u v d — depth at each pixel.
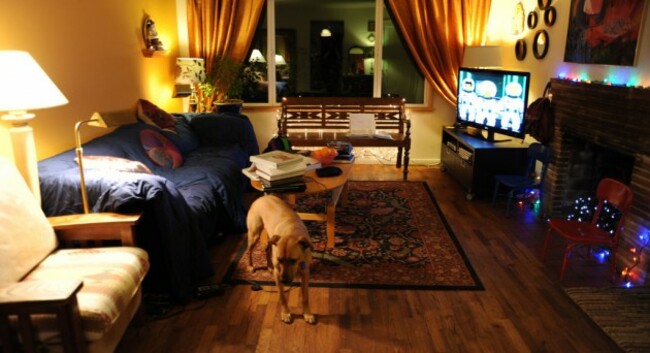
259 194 4.36
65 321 1.66
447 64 5.20
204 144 4.43
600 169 3.66
